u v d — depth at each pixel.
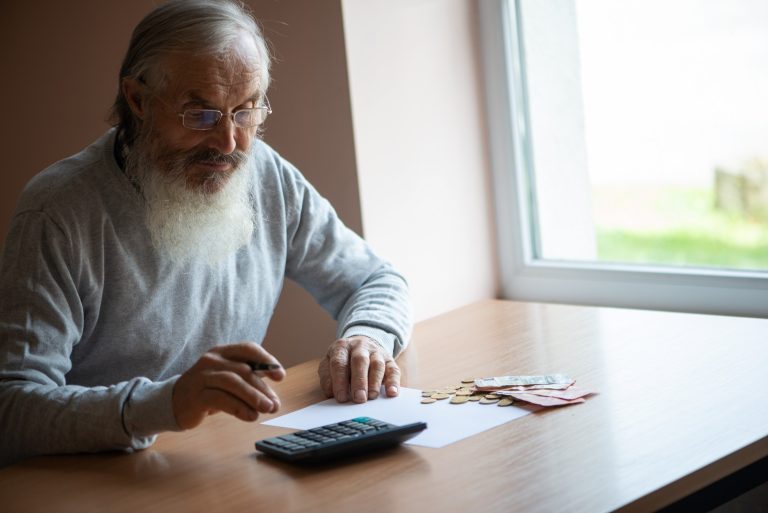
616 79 2.31
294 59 2.35
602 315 1.97
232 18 1.61
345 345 1.68
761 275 2.10
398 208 2.36
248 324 1.87
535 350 1.76
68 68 2.90
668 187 2.26
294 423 1.47
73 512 1.19
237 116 1.62
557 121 2.44
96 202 1.63
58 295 1.54
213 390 1.31
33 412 1.41
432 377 1.66
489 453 1.26
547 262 2.51
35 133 3.06
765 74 2.05
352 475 1.23
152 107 1.61
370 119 2.29
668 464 1.17
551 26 2.41
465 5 2.46
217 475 1.28
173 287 1.72
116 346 1.68
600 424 1.34
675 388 1.46
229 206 1.68
